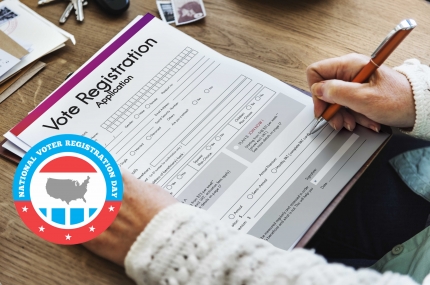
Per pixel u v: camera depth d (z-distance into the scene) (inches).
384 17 28.9
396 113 23.3
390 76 23.6
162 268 18.6
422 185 30.2
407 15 29.0
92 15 28.4
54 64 26.6
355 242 32.9
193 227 19.0
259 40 27.9
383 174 34.1
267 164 23.2
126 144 23.6
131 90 25.4
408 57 27.2
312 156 23.5
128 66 26.2
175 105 24.9
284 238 21.3
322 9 29.1
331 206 22.3
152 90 25.4
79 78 25.7
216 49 27.6
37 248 21.2
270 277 18.0
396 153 33.8
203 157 23.3
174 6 28.6
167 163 23.1
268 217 21.8
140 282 19.2
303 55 27.5
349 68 24.3
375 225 33.2
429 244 24.3
